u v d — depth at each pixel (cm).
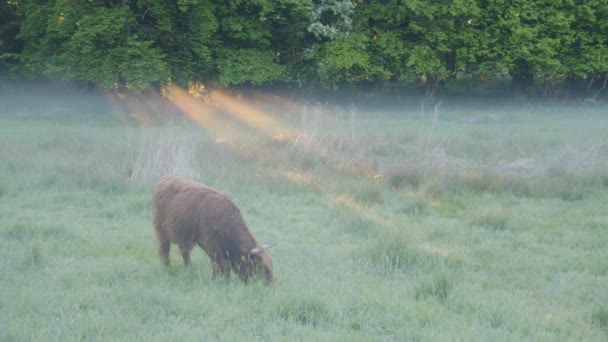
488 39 3173
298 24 2980
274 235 892
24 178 1207
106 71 2475
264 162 1404
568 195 1197
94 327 533
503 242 891
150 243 837
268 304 598
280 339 522
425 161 1416
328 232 923
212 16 2695
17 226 859
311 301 598
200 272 696
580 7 3184
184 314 578
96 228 905
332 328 555
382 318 582
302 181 1246
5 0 2947
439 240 896
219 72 2894
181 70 2744
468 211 1083
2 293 610
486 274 744
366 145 1587
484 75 3653
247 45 3006
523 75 3453
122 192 1148
